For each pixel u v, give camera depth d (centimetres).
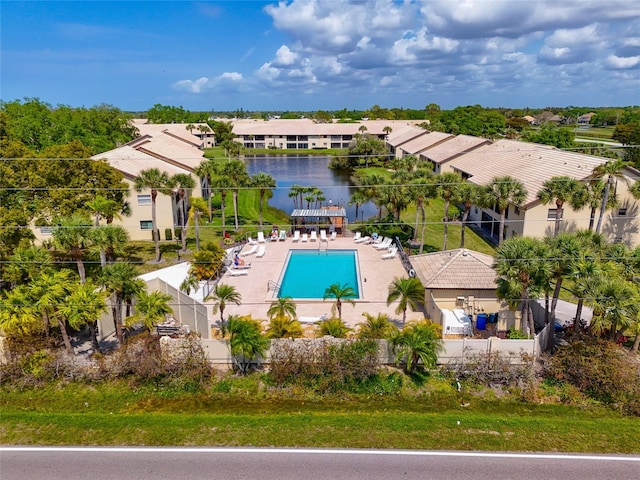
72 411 2097
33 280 2517
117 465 1636
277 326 2464
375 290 3403
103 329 2744
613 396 2128
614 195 3775
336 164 10094
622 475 1581
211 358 2412
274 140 13350
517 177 4762
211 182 6209
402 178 4756
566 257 2347
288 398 2205
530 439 1791
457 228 5203
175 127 12750
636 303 2252
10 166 3359
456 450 1722
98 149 7425
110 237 2747
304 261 4150
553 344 2544
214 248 3612
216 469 1614
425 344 2262
